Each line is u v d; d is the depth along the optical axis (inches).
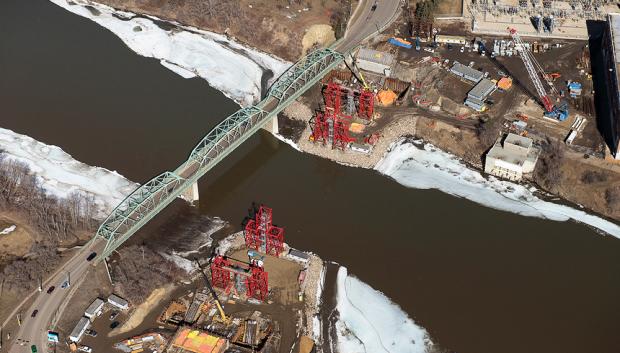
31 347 7573.8
